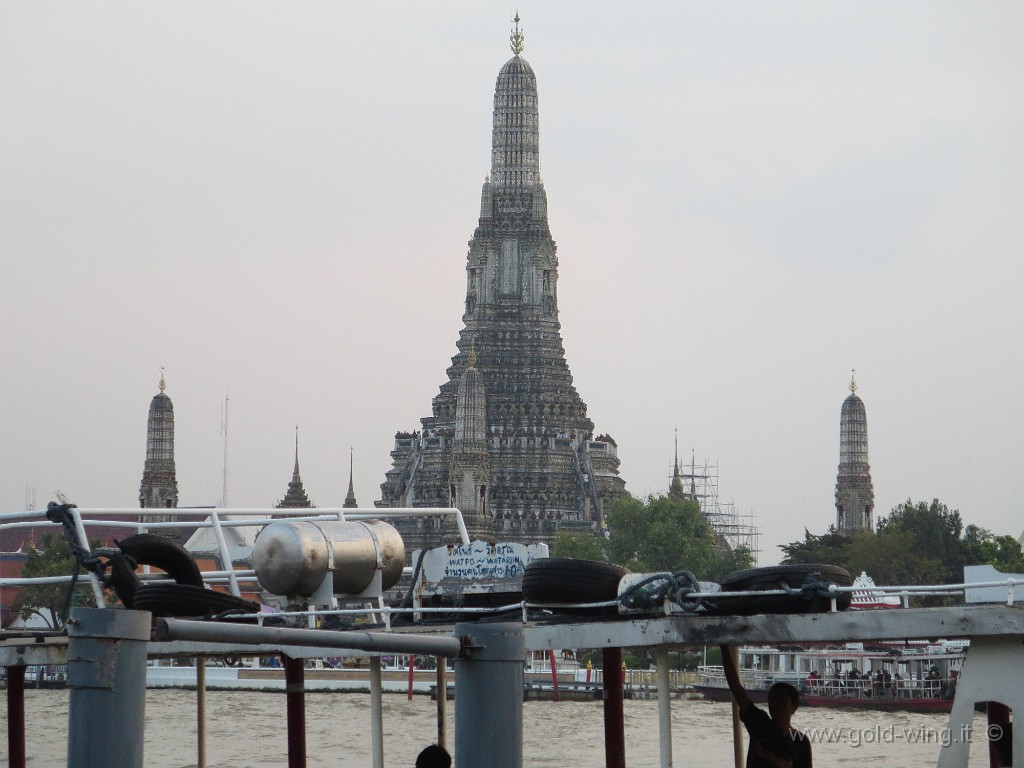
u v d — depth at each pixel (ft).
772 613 90.89
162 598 100.48
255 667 379.76
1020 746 82.12
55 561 477.77
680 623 85.87
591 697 374.63
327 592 106.83
